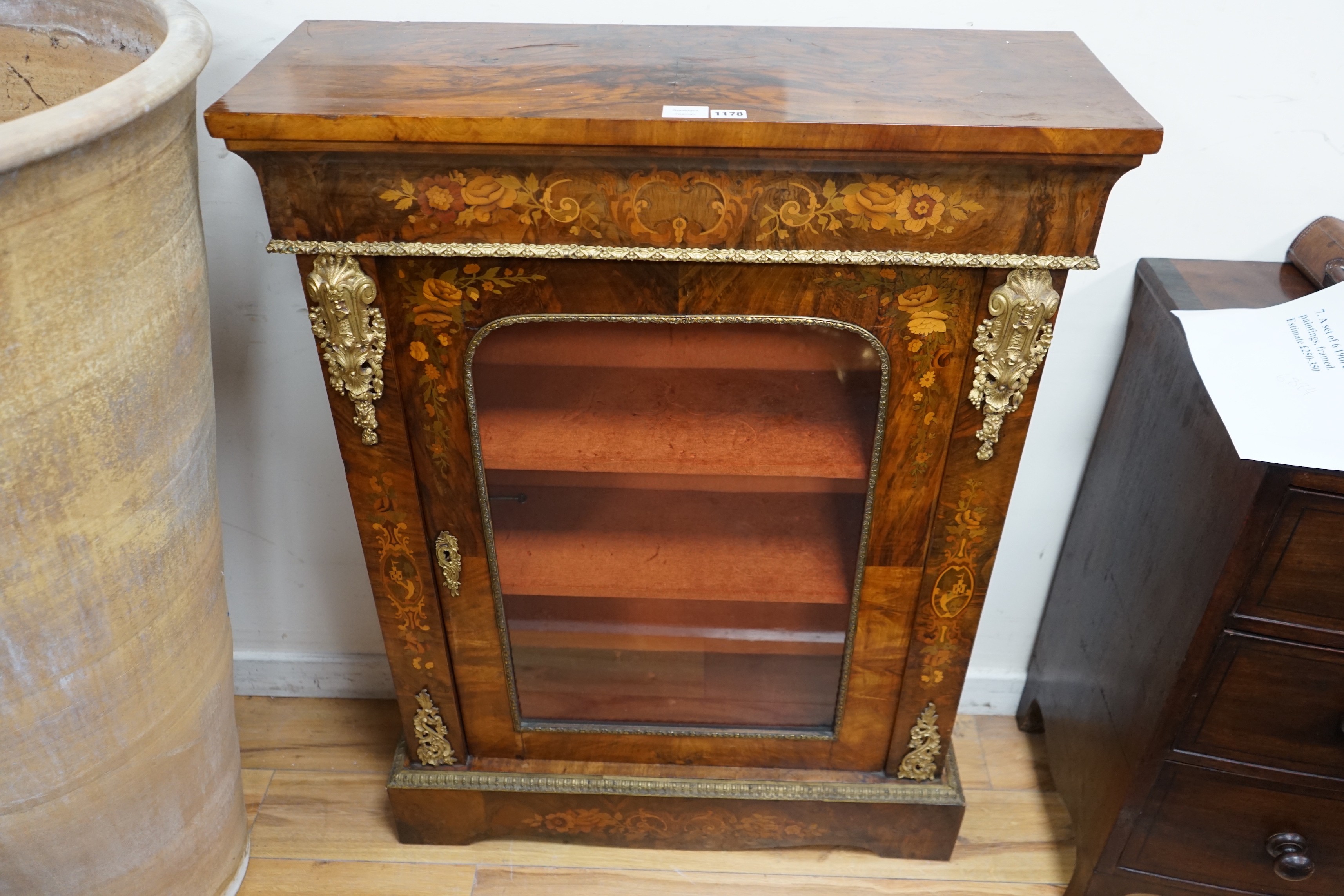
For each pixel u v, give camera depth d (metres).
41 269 0.60
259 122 0.67
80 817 0.85
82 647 0.75
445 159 0.70
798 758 1.11
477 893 1.15
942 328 0.78
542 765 1.13
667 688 1.09
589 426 0.86
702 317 0.78
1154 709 0.95
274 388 1.12
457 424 0.85
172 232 0.71
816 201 0.71
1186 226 0.99
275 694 1.39
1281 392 0.80
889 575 0.94
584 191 0.71
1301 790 0.96
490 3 0.92
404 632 1.00
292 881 1.16
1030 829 1.23
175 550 0.80
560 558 0.96
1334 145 0.93
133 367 0.69
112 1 0.80
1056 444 1.16
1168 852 1.05
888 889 1.16
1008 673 1.37
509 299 0.77
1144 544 1.00
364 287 0.76
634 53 0.81
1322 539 0.80
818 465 0.87
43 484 0.66
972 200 0.71
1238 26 0.88
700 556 0.96
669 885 1.17
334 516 1.23
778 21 0.92
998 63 0.79
